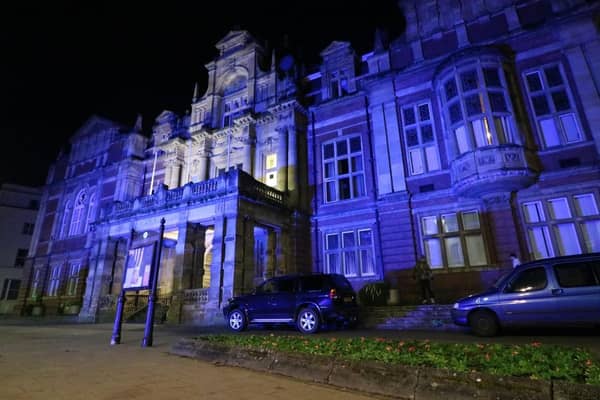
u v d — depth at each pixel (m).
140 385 5.12
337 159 19.52
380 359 5.17
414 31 18.45
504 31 16.08
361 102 19.47
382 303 15.11
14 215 40.59
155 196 19.47
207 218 16.78
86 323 18.39
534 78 15.05
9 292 38.66
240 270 15.34
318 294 10.93
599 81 13.68
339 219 18.41
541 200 13.80
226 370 6.16
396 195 16.50
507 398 3.83
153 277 9.65
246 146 21.33
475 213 14.93
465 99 14.98
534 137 14.38
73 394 4.66
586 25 14.46
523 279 8.76
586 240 12.82
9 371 6.00
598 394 3.48
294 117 20.31
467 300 9.24
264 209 17.22
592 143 13.40
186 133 25.23
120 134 29.53
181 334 11.63
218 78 25.17
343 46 21.09
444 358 4.84
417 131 17.05
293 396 4.62
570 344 7.12
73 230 29.52
